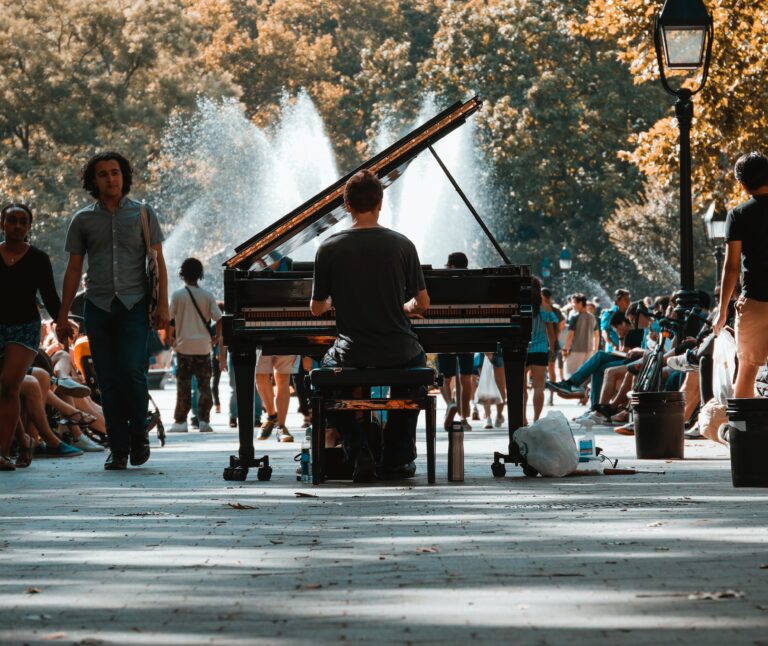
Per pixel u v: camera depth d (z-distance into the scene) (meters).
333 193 12.51
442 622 5.64
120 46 81.25
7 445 14.48
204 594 6.39
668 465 14.04
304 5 112.31
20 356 14.32
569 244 91.44
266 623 5.71
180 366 23.28
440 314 12.11
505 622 5.62
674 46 19.47
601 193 85.81
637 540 7.89
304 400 21.77
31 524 9.27
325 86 98.94
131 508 10.26
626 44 39.56
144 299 14.46
